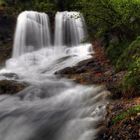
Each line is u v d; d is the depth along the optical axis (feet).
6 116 31.60
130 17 41.98
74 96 35.09
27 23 67.21
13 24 66.74
